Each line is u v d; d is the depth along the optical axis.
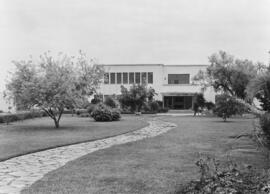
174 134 15.95
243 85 36.06
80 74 21.97
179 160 8.97
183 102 54.94
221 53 39.91
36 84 19.45
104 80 50.16
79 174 7.35
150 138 14.29
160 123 24.62
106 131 17.69
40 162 9.02
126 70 54.09
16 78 20.20
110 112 27.39
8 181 6.88
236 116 32.81
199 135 15.45
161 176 7.12
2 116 24.45
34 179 7.05
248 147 10.45
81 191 6.02
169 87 54.38
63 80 19.66
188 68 54.53
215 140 13.45
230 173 5.37
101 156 9.64
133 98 40.00
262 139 7.52
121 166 8.20
